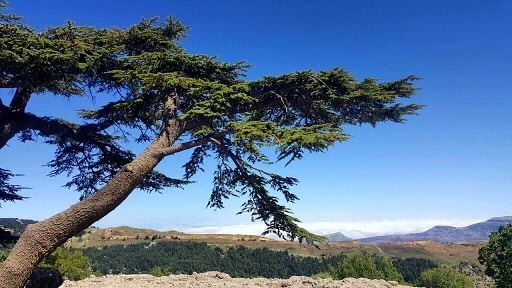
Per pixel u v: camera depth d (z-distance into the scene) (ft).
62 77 35.58
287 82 34.30
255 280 42.24
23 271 30.96
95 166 44.75
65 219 32.35
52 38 36.78
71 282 41.68
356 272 115.34
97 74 39.81
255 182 34.91
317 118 37.06
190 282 41.22
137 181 34.30
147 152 34.86
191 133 37.76
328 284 38.68
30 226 32.22
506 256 109.09
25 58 31.83
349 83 33.68
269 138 28.91
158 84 33.04
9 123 42.16
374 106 35.22
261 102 36.78
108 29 40.86
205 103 31.37
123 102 36.04
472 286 152.05
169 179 43.42
